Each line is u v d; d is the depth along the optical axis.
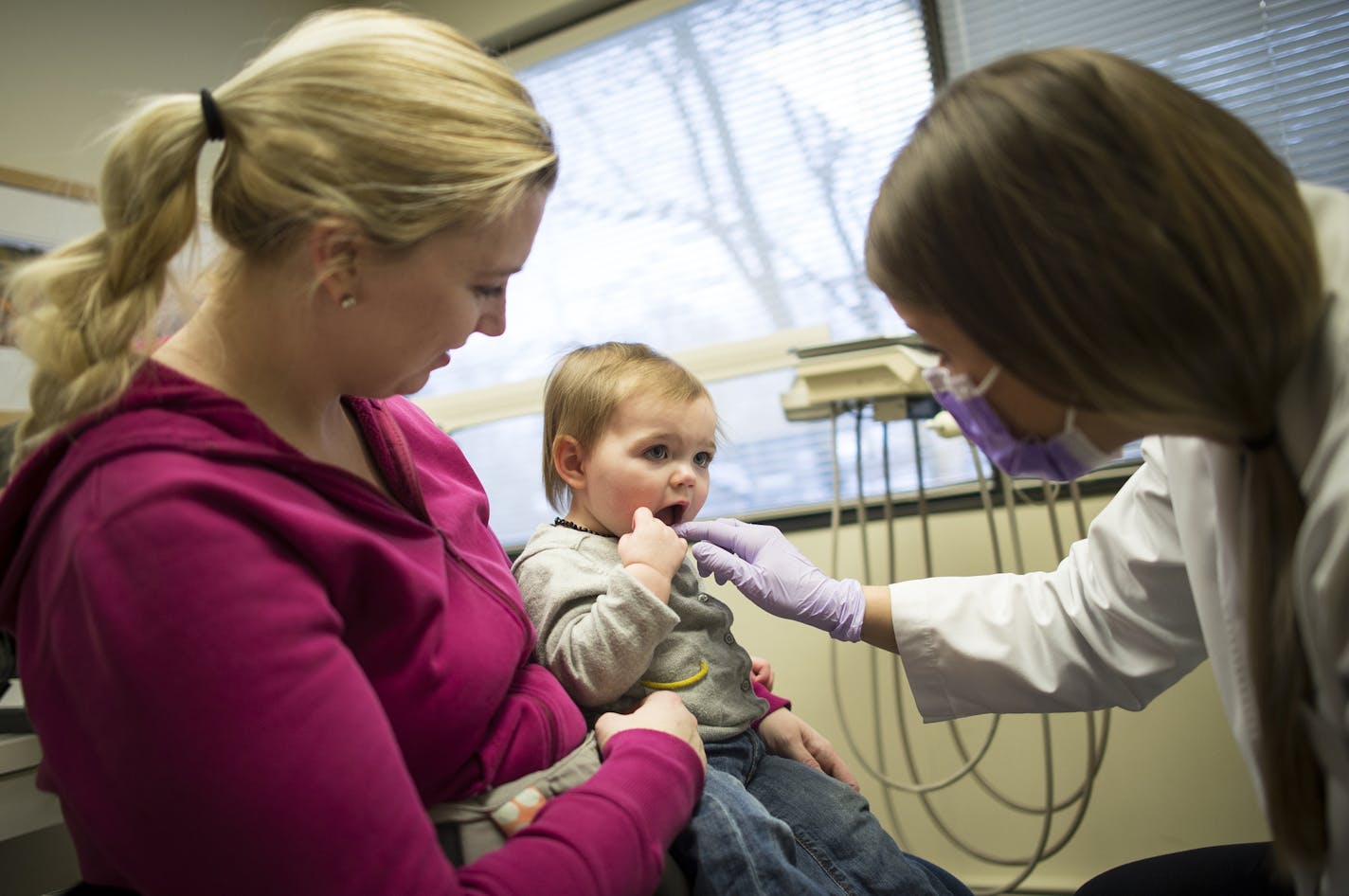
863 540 1.99
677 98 2.47
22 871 1.70
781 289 2.38
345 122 0.62
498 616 0.81
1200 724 1.82
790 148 2.36
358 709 0.58
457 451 1.01
